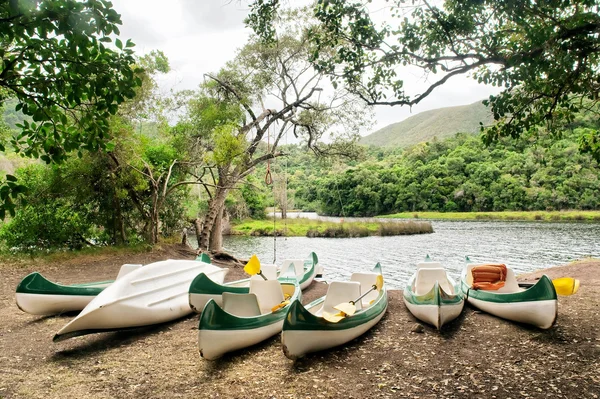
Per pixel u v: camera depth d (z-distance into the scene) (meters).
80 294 7.70
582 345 5.55
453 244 29.25
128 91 4.54
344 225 41.28
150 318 6.95
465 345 5.93
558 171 57.03
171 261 8.28
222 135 16.02
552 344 5.68
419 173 69.12
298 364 5.40
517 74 5.60
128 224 17.38
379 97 6.54
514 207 57.44
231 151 15.95
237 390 4.67
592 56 6.57
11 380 4.94
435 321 6.48
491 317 7.15
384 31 6.31
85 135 4.97
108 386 4.80
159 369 5.32
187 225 19.55
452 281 8.06
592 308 7.30
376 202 68.06
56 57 4.20
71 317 7.75
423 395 4.45
